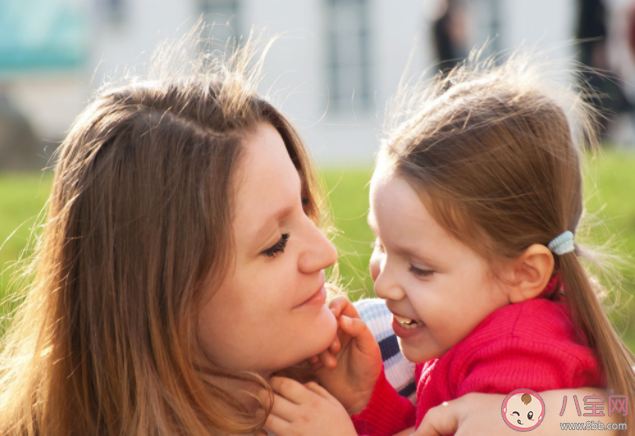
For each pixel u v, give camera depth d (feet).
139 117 5.46
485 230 5.56
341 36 39.70
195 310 5.19
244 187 5.14
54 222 5.59
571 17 37.17
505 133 5.67
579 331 5.74
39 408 5.72
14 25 40.81
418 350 5.98
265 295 5.16
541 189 5.70
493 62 7.84
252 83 6.17
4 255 14.55
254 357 5.36
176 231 5.16
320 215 6.77
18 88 40.47
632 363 5.92
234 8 39.22
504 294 5.72
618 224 14.62
